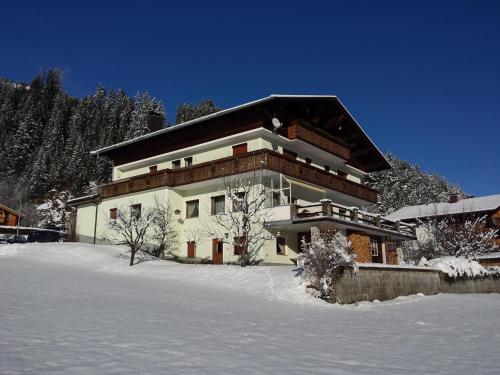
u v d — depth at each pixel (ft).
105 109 295.48
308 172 85.51
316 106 92.63
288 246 80.74
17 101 293.02
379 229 83.71
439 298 60.59
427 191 257.96
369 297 50.88
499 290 85.92
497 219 139.33
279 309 39.45
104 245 89.20
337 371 17.26
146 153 101.55
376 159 114.52
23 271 52.44
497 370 18.67
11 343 17.90
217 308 36.52
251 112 83.56
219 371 15.98
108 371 14.85
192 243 87.25
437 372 17.98
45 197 211.61
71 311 27.48
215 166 82.28
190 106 308.60
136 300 36.58
